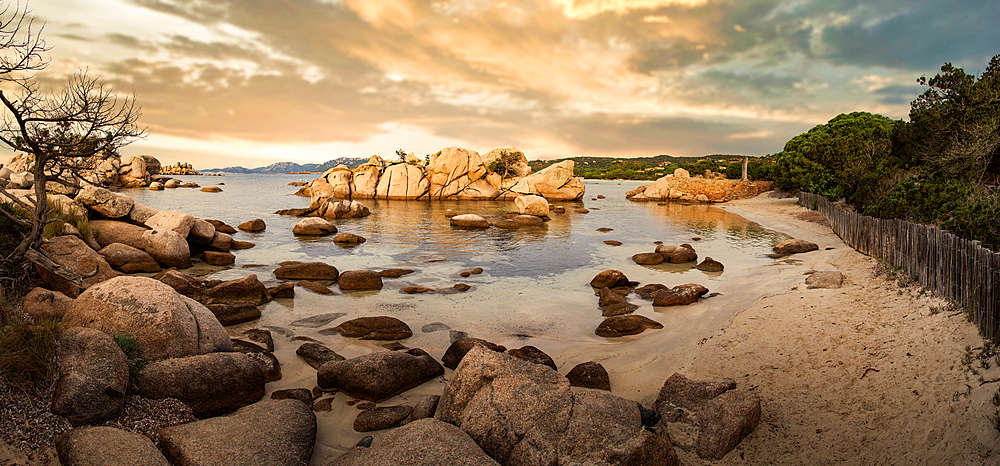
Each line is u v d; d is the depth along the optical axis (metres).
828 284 13.12
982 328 7.06
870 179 27.36
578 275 17.66
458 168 70.12
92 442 4.89
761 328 10.12
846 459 5.47
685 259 20.00
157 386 6.50
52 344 6.20
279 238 26.25
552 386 5.86
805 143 54.78
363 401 7.52
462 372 6.12
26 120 8.43
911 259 11.58
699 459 5.72
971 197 15.59
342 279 15.00
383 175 69.00
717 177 90.94
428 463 4.76
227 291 12.68
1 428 5.04
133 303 7.60
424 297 14.17
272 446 5.45
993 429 5.02
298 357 9.33
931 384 6.32
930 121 25.44
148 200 56.91
